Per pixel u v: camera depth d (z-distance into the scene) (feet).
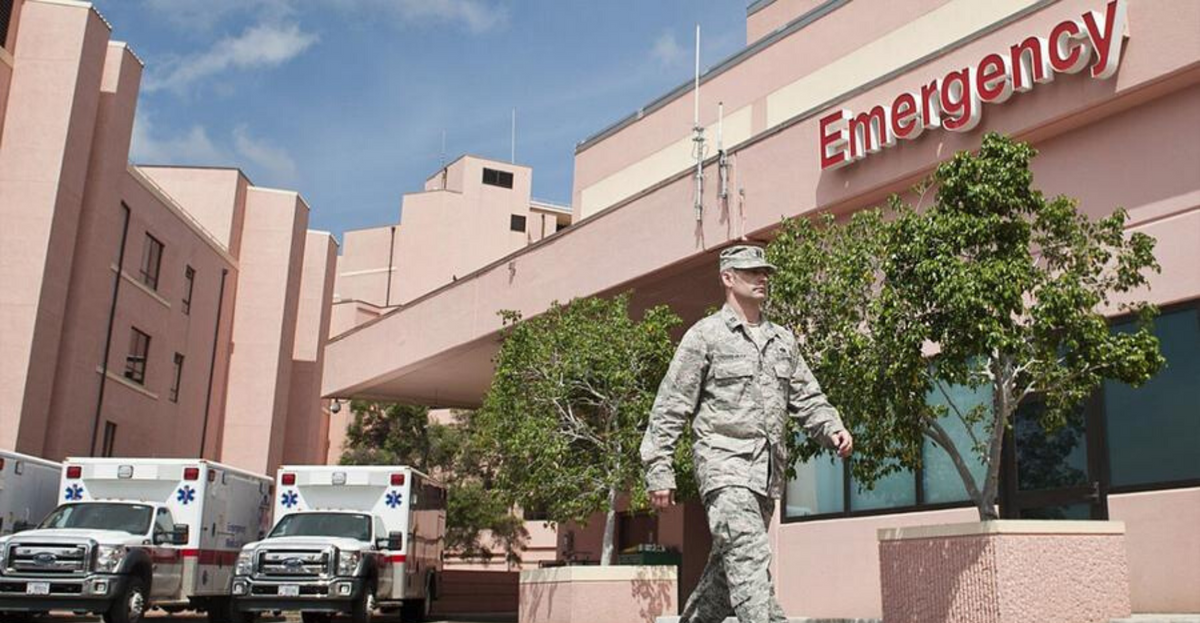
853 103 53.47
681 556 78.18
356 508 68.28
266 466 135.74
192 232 126.93
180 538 62.80
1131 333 41.75
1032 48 44.50
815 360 35.55
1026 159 31.40
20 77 96.12
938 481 48.39
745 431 17.61
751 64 73.92
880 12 64.23
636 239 66.80
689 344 18.04
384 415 152.46
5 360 90.33
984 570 25.70
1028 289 30.19
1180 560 38.60
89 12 98.68
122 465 65.00
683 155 78.79
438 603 98.58
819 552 53.52
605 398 54.19
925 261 30.17
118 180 105.91
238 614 62.59
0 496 61.87
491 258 207.21
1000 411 32.09
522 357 56.70
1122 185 42.78
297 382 154.40
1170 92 41.47
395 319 93.09
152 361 116.98
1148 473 40.37
